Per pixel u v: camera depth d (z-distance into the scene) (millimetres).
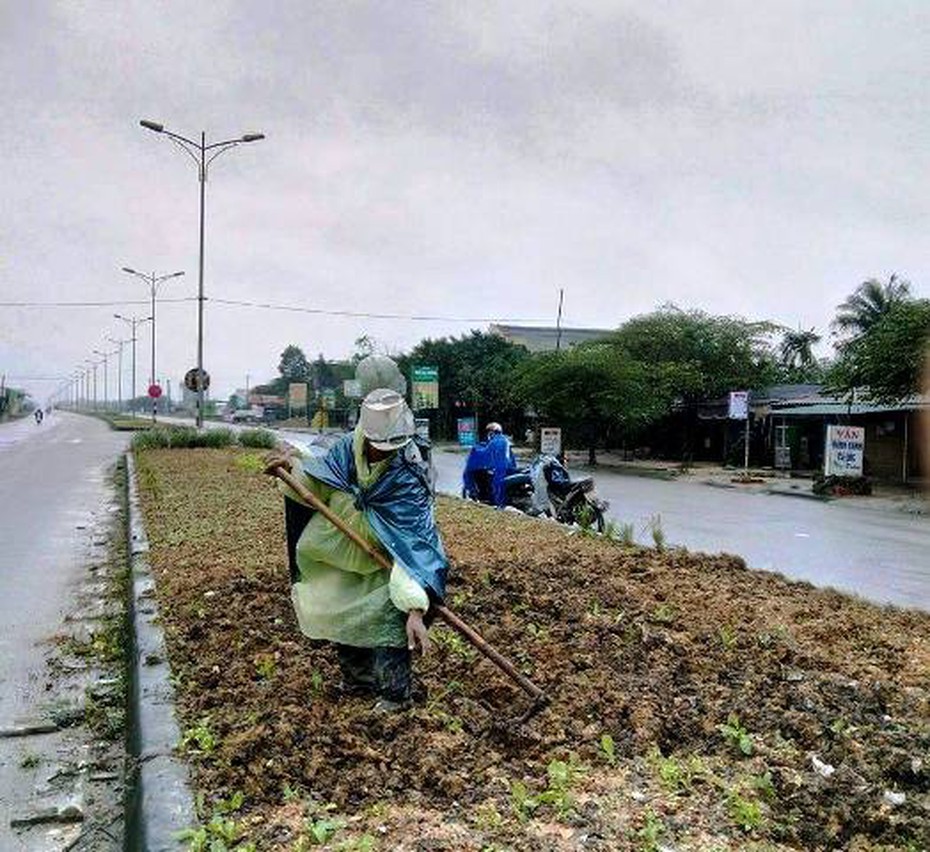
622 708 4043
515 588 6398
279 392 94750
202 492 13688
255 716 3902
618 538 9422
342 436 4281
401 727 3807
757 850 2863
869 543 12719
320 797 3236
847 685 4375
